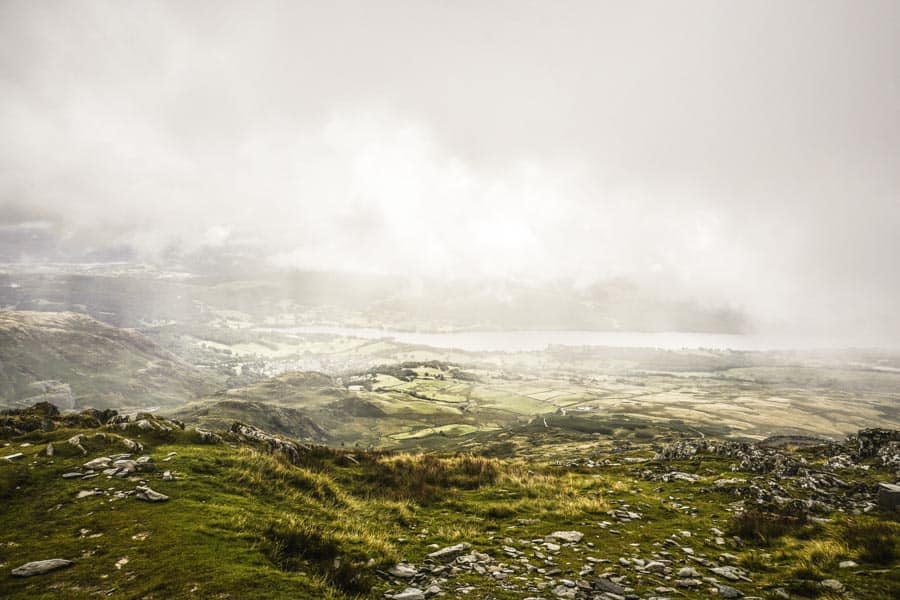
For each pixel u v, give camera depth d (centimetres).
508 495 2144
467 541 1484
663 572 1243
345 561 1150
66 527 1136
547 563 1291
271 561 1055
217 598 854
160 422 2178
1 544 1041
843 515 1850
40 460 1558
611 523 1739
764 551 1477
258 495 1529
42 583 878
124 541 1063
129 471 1516
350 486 2050
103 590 859
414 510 1855
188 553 1016
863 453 3081
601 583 1138
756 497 2161
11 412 2159
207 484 1500
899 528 1498
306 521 1371
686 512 1959
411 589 1084
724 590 1112
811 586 1126
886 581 1122
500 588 1105
